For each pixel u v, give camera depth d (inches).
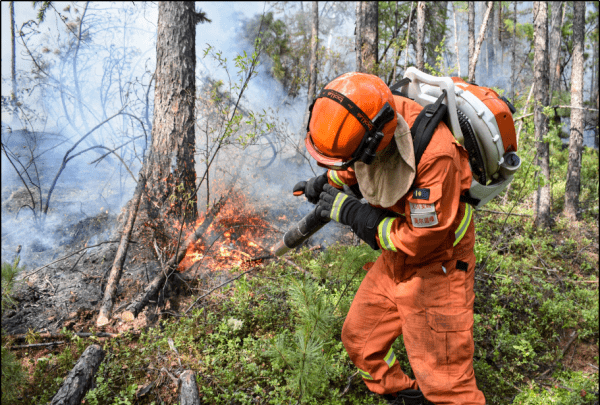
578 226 240.5
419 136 68.9
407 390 90.7
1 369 68.3
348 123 64.2
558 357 125.6
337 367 97.5
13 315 110.2
